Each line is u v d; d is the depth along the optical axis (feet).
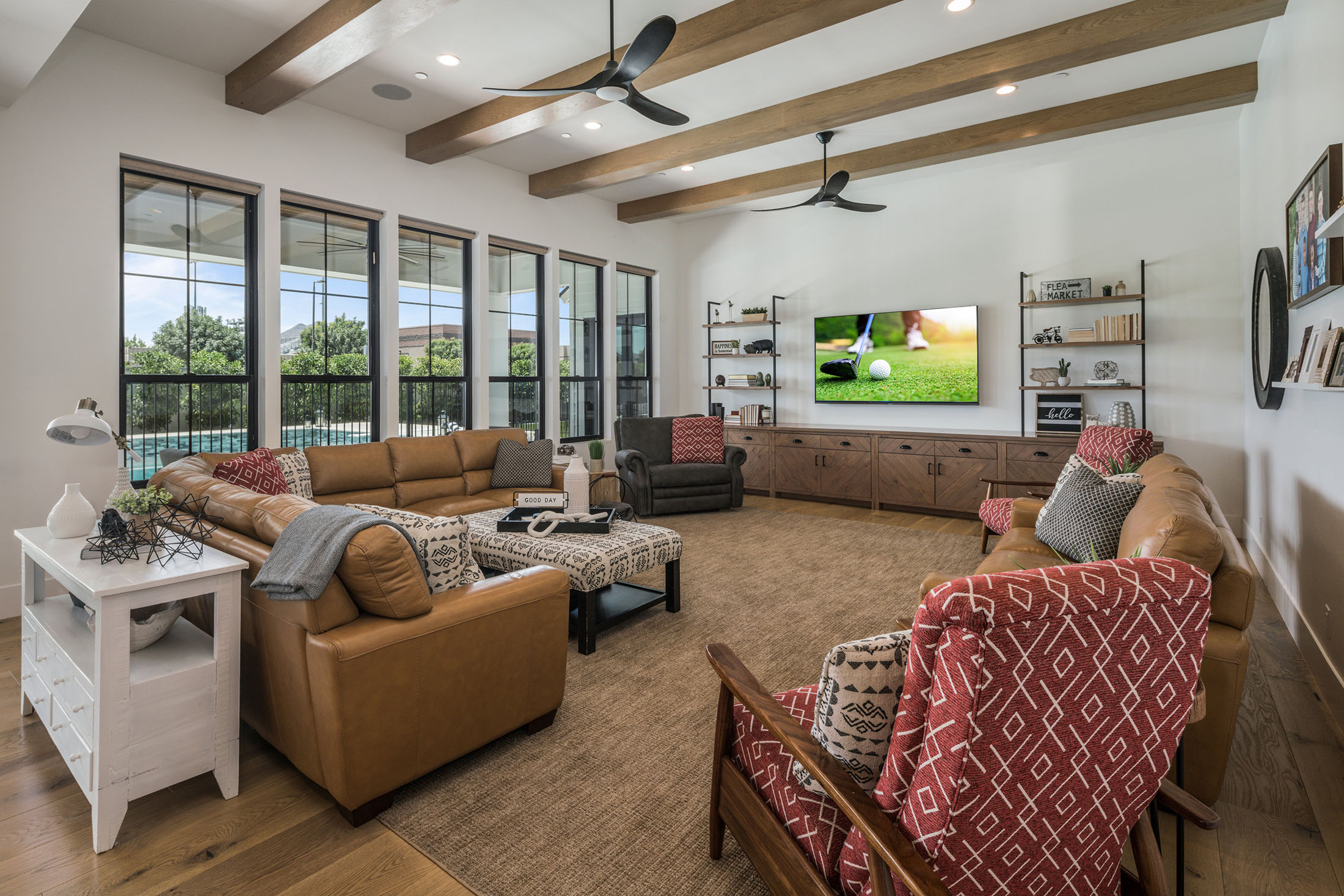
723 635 10.50
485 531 11.66
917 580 13.30
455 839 5.81
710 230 25.64
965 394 20.43
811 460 22.11
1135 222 17.85
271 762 7.04
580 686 8.81
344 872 5.42
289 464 13.33
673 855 5.61
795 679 8.95
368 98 14.73
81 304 11.90
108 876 5.35
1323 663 8.52
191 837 5.83
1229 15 10.51
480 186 18.88
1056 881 3.59
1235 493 16.76
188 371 13.67
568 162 19.10
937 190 20.81
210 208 13.91
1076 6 11.19
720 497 20.36
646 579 13.43
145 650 6.50
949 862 3.19
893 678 3.78
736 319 25.17
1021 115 15.66
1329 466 8.60
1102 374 17.90
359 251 16.44
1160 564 3.34
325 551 5.81
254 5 11.05
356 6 10.46
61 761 6.98
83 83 11.83
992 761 3.01
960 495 19.33
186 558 6.52
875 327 21.86
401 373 17.46
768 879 4.61
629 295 24.71
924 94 13.23
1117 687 3.20
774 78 13.73
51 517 7.45
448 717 6.51
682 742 7.41
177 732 6.01
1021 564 9.08
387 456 15.24
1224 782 6.59
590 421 23.22
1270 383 11.44
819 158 18.74
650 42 8.83
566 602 7.71
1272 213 12.60
